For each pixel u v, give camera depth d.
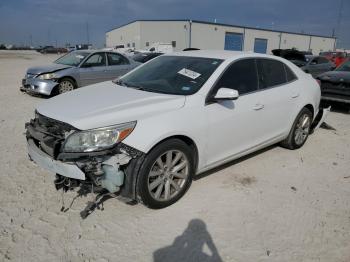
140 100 3.65
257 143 4.63
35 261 2.77
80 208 3.53
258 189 4.07
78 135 3.13
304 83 5.38
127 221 3.34
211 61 4.31
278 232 3.25
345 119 8.09
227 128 4.03
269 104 4.61
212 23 53.78
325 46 71.56
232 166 4.70
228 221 3.39
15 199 3.64
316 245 3.09
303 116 5.41
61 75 9.41
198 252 2.94
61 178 3.45
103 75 10.38
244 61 4.47
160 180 3.47
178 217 3.43
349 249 3.05
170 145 3.45
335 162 5.07
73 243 2.99
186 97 3.73
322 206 3.75
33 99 9.40
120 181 3.15
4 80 14.27
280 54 17.39
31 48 93.88
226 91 3.72
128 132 3.21
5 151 5.00
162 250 2.95
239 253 2.95
